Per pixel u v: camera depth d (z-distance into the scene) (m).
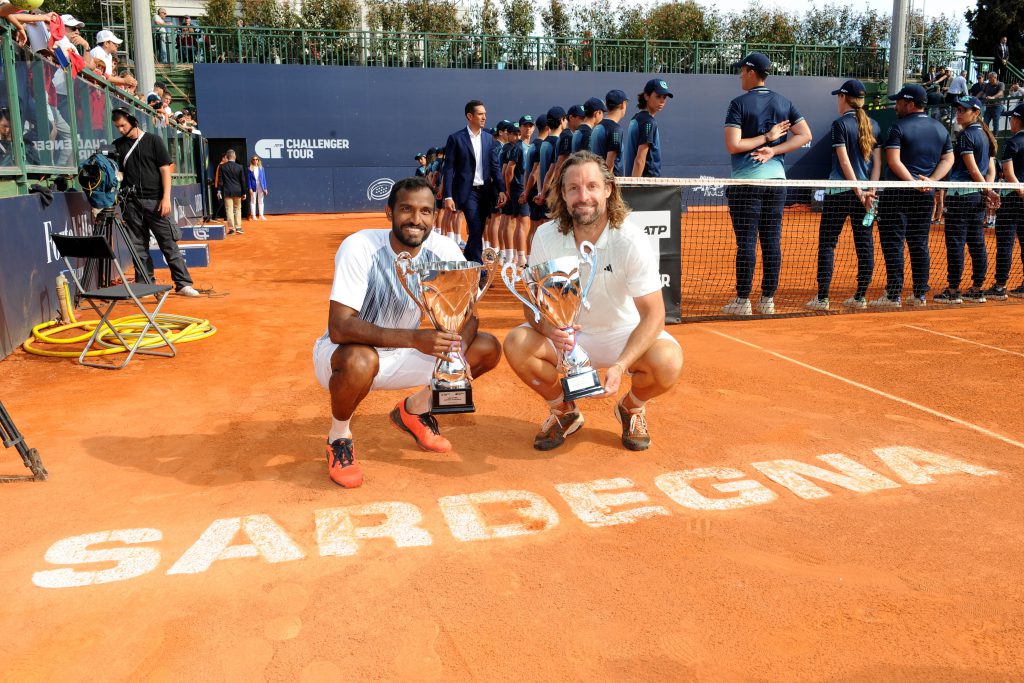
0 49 6.33
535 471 3.54
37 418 4.27
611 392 3.25
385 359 3.47
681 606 2.41
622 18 30.08
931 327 6.68
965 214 7.80
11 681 2.05
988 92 20.33
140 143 8.16
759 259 11.98
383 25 28.53
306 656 2.15
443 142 24.61
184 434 4.02
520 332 3.61
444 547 2.80
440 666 2.10
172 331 6.54
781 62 27.31
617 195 3.47
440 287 3.07
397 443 3.92
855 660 2.14
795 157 27.06
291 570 2.63
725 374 5.16
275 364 5.51
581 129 8.75
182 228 15.55
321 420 4.27
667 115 25.73
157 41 23.53
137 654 2.16
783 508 3.14
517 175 10.60
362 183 24.20
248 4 27.36
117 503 3.17
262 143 23.28
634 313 3.73
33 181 6.98
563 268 3.17
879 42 31.23
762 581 2.56
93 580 2.56
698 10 30.53
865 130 7.38
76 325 6.30
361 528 2.95
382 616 2.35
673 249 6.71
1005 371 5.24
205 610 2.38
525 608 2.39
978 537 2.90
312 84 23.36
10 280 5.86
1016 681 2.06
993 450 3.80
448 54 24.62
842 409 4.43
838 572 2.63
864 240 7.43
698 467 3.59
